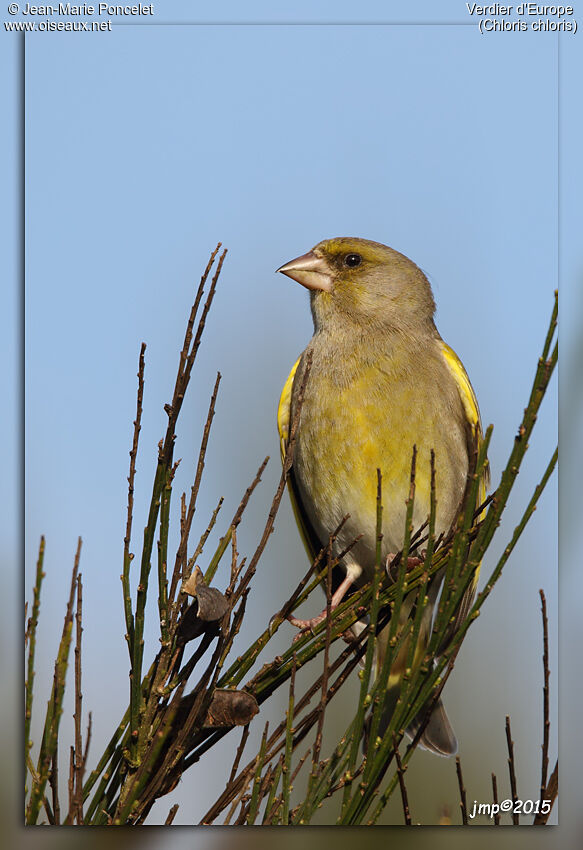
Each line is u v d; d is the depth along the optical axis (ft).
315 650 16.90
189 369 14.87
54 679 14.64
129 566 15.34
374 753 15.10
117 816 15.01
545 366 15.07
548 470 15.17
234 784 15.64
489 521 15.37
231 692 16.01
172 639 15.43
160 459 14.99
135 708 15.47
